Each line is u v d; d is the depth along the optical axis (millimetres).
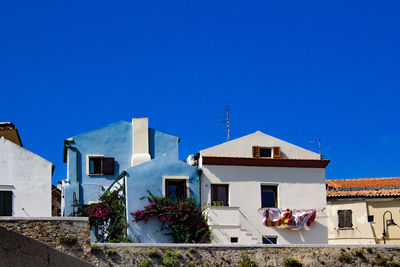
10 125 36375
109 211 29703
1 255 8352
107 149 34625
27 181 30641
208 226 29938
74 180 33719
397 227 37094
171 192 31031
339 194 38094
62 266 10391
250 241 30156
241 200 31828
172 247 25312
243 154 32719
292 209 32469
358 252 27469
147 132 35281
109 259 24078
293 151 33562
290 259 26609
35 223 21516
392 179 40812
